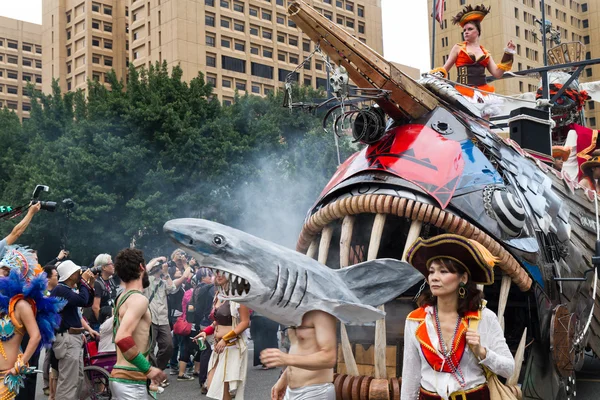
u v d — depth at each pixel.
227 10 68.81
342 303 4.05
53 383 8.23
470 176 6.04
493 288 7.18
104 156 28.88
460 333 3.51
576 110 10.81
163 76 31.91
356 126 6.71
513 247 5.82
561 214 6.95
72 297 7.59
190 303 10.81
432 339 3.56
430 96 6.64
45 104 35.84
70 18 83.31
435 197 5.80
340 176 6.68
